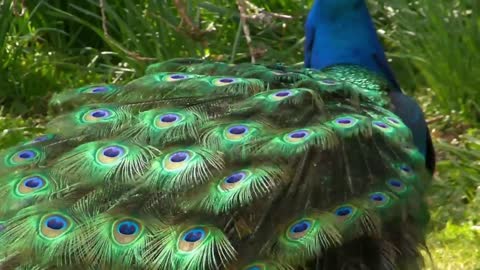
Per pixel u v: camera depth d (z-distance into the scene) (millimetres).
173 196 4457
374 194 4598
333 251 4438
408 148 4902
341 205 4496
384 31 9281
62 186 4602
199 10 9008
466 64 8703
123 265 4285
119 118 4930
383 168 4707
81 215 4434
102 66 9414
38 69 9273
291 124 4793
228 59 8812
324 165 4602
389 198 4590
